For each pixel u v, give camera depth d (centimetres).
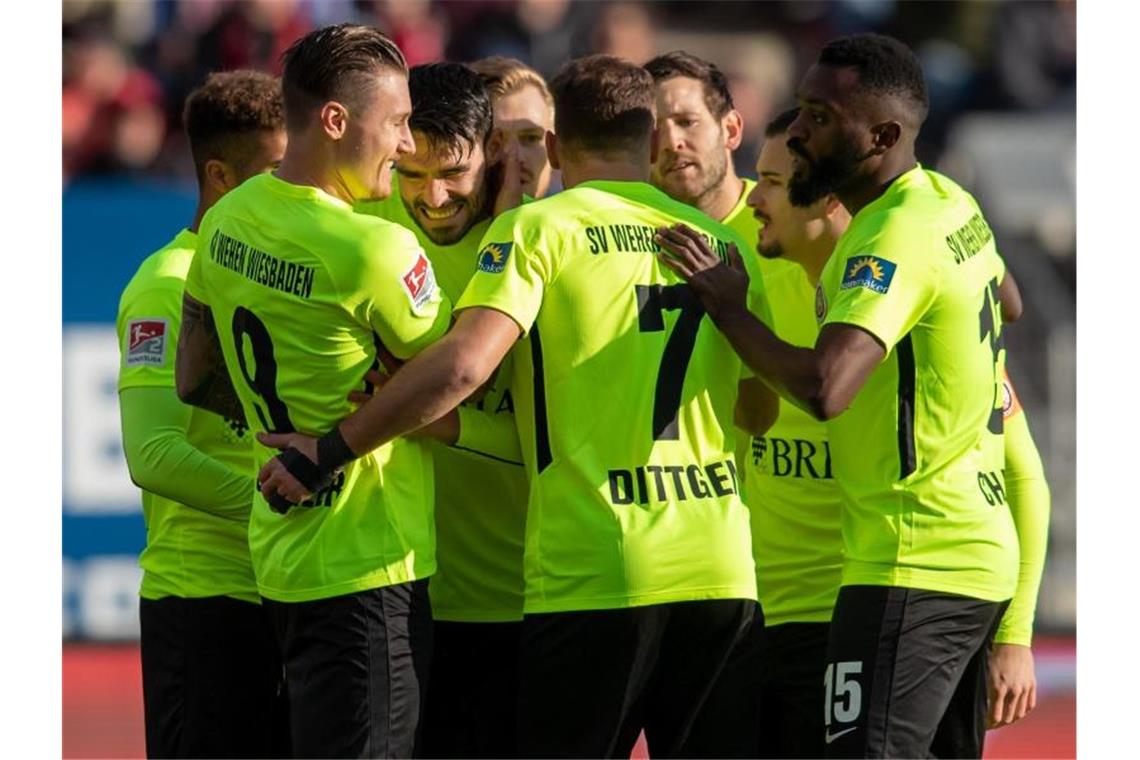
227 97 1739
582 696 1469
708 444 1512
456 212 1611
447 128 1567
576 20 4278
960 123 4241
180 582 1725
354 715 1438
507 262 1456
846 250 1496
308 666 1458
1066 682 2872
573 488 1471
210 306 1526
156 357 1673
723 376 1527
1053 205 3931
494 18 4225
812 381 1416
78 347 3147
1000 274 1571
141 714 2722
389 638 1451
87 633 3097
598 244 1481
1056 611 3244
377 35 1469
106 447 3127
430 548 1509
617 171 1538
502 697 1698
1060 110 4259
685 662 1494
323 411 1455
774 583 1786
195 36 4053
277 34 4006
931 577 1484
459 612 1681
